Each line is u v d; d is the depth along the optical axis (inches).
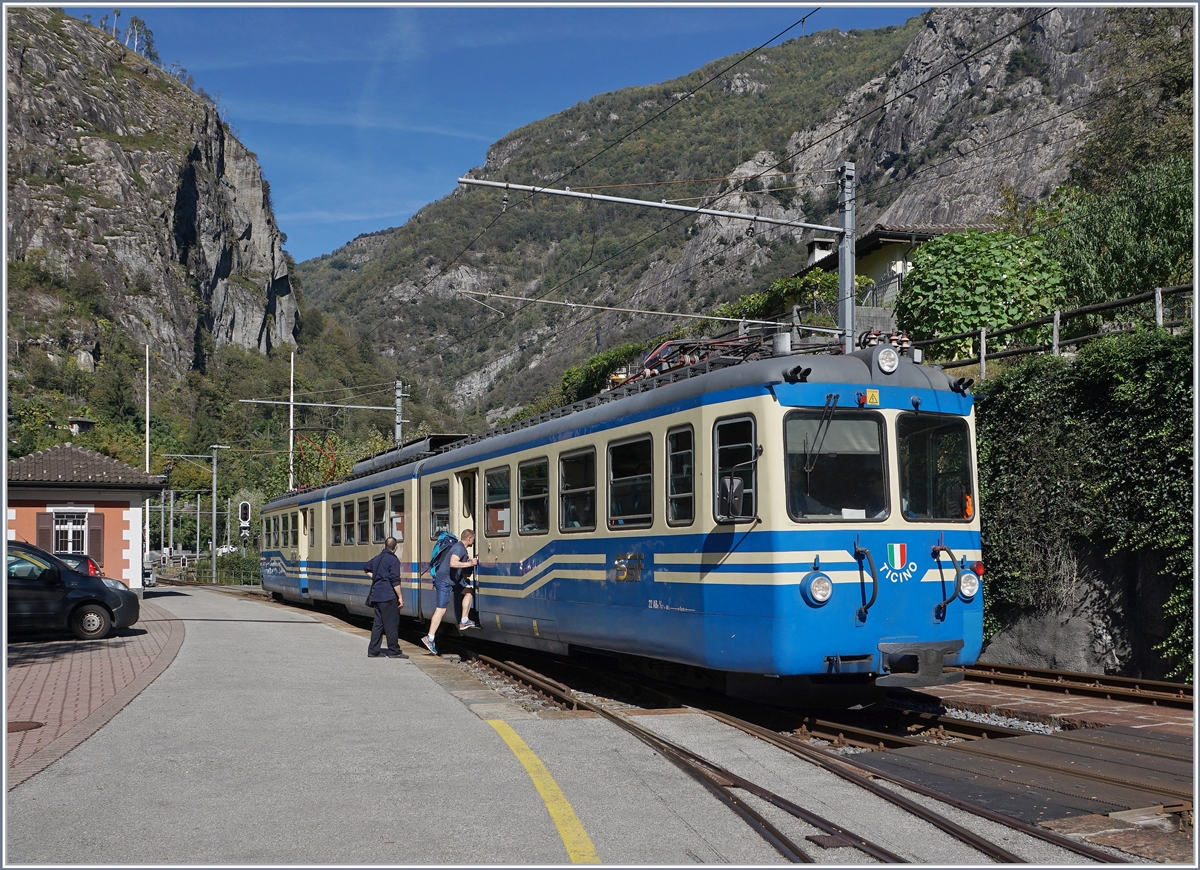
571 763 299.0
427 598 669.3
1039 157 4603.8
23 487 1171.9
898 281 1330.0
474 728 353.7
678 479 409.4
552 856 214.2
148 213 6737.2
